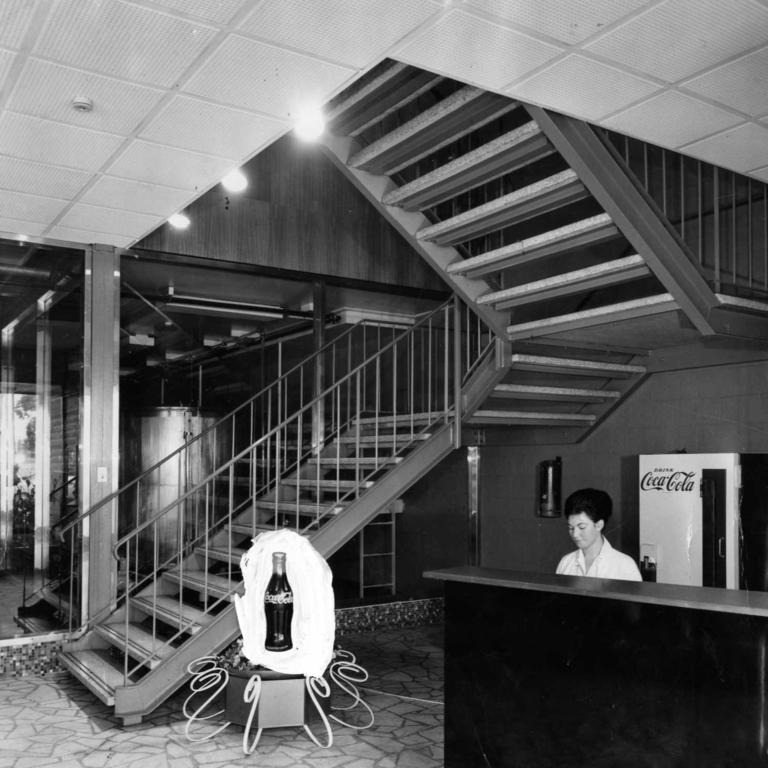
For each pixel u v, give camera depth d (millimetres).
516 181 6664
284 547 4500
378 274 7508
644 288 5934
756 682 2416
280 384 7246
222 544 6660
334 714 4848
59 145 4293
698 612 2562
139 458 6371
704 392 5820
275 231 6926
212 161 4527
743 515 5031
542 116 3922
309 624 4422
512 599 3111
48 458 5957
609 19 3064
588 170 4043
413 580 8219
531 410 6301
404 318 8195
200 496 6668
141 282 6949
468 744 3244
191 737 4414
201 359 6793
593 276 4684
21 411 5906
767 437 5383
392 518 8289
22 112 3916
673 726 2613
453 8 3025
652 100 3701
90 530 6031
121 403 6301
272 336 7285
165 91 3729
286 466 7125
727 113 3797
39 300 5992
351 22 3152
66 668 5754
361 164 4965
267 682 4266
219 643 4977
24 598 5828
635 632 2727
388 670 5930
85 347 6082
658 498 5465
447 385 6070
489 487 7840
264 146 4348
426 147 4703
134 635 5562
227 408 6918
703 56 3307
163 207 5266
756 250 5215
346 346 7730
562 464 7047
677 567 5332
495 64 3443
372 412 7812
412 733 4504
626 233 4188
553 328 5117
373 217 7520
